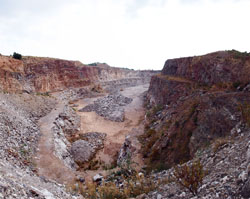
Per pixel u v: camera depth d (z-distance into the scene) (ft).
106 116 110.63
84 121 103.45
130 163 45.83
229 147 28.84
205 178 23.03
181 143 42.96
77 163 60.64
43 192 21.50
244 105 36.40
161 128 59.26
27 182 22.98
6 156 35.17
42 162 46.09
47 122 75.72
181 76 99.96
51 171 43.21
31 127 62.49
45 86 149.38
